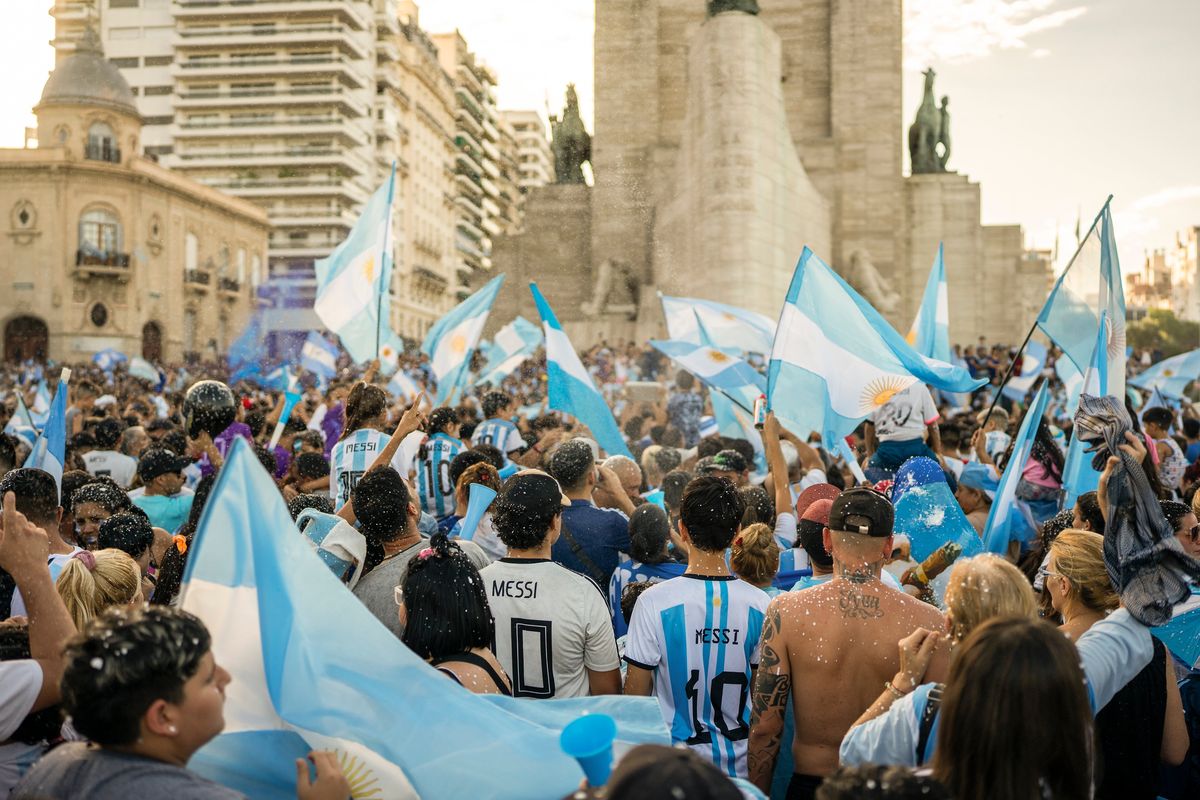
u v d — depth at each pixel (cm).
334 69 8644
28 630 320
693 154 2597
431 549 358
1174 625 404
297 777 280
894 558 449
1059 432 1038
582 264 3681
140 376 2867
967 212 3891
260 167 8981
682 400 1360
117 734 233
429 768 280
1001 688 227
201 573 280
